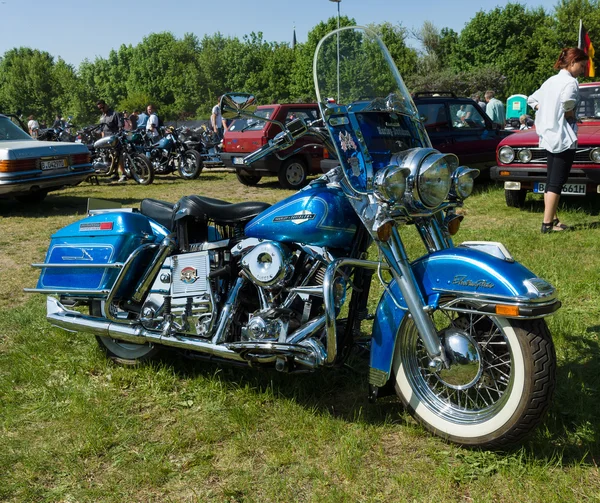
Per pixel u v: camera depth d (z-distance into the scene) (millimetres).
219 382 3467
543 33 50125
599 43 48344
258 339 3043
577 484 2482
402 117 3174
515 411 2543
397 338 2939
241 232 3420
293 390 3354
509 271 2578
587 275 5098
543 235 6676
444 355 2703
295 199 3025
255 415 3127
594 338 3916
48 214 9516
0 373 3762
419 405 2898
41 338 4277
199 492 2580
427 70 51062
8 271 6176
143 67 83812
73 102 81875
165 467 2732
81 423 3141
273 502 2496
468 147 10531
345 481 2596
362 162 2891
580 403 3045
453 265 2689
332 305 2791
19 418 3244
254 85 73312
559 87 6422
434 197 2723
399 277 2779
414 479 2564
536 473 2527
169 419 3186
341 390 3398
